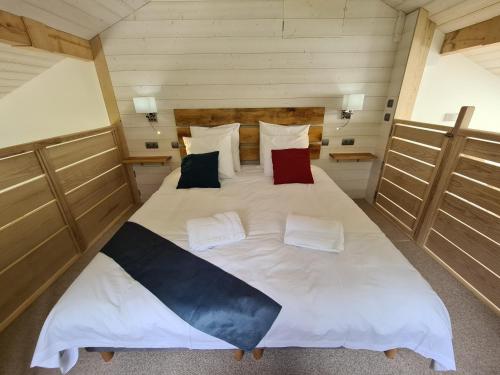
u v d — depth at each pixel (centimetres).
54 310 102
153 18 227
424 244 216
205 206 180
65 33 204
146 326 99
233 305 99
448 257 190
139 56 241
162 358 128
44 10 168
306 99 260
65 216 197
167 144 281
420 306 97
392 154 258
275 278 108
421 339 98
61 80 254
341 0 222
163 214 169
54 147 188
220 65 245
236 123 259
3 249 149
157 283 108
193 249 129
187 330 99
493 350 128
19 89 252
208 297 101
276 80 252
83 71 249
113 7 203
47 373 122
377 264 115
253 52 240
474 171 167
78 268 199
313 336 99
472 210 168
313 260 118
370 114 269
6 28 155
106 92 255
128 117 268
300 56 242
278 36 234
